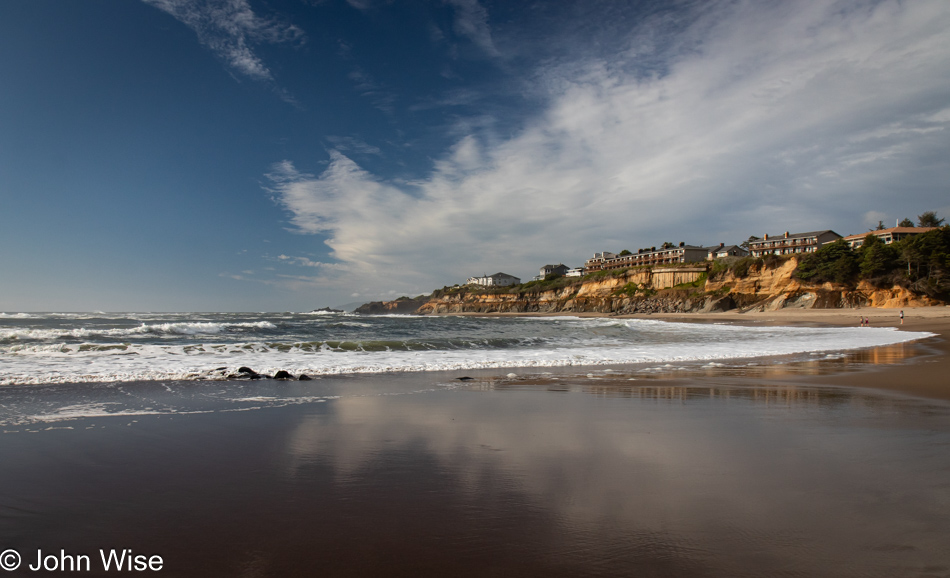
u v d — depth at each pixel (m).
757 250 105.44
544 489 4.03
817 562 2.82
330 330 27.89
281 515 3.52
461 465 4.67
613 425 6.36
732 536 3.15
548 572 2.73
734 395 8.72
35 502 3.74
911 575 2.68
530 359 14.63
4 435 5.70
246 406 7.59
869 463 4.70
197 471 4.50
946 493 3.91
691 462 4.75
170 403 7.78
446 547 3.03
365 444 5.43
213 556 2.93
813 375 11.43
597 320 48.12
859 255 67.56
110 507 3.66
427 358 14.73
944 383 10.04
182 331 24.19
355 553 2.96
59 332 20.02
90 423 6.36
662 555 2.91
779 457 4.91
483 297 145.00
